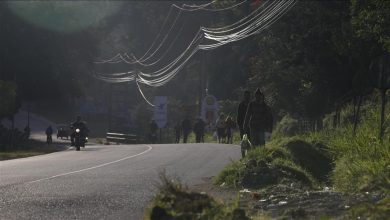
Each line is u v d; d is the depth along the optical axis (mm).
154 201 18797
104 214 20422
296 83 71000
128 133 136000
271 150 31047
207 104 107562
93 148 73750
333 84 63406
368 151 26312
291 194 21906
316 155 32312
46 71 110562
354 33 46375
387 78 30984
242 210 17156
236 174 27266
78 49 124000
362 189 21281
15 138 95062
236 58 130250
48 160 47625
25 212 20688
